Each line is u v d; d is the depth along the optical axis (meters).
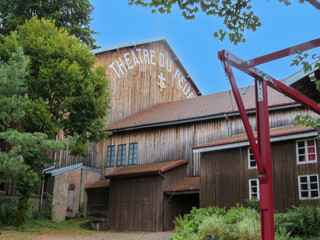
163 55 39.56
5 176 16.70
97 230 23.31
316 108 10.30
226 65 7.95
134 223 23.50
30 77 19.81
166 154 26.88
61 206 25.77
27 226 19.92
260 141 8.41
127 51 34.97
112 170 29.47
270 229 7.86
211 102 29.38
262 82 8.70
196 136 25.80
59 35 21.17
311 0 7.30
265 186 8.12
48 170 25.78
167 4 8.57
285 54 7.96
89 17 35.19
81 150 20.84
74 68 19.98
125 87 33.97
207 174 20.84
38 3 31.48
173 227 22.84
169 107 33.00
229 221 14.75
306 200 17.09
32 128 19.75
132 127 28.78
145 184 23.77
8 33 30.33
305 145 17.77
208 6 8.58
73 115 20.59
